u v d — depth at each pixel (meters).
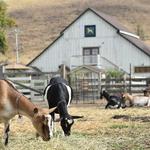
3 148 11.96
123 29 56.25
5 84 11.97
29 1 137.88
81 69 43.78
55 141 12.70
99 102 31.53
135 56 53.12
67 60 54.97
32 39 106.75
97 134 14.11
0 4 48.78
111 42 53.97
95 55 52.88
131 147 12.01
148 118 18.27
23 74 31.06
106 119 17.98
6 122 12.09
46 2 136.25
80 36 54.78
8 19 48.94
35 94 30.95
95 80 33.66
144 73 52.66
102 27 54.19
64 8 129.62
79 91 33.41
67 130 13.20
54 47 55.47
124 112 21.38
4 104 11.81
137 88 33.00
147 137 13.43
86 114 20.27
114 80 33.06
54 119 13.59
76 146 12.17
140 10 134.38
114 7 134.75
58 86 14.06
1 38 49.03
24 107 11.58
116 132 14.45
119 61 53.59
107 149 11.80
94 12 54.25
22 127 15.57
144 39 110.62
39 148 11.97
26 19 121.50
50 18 121.31
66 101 14.42
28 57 93.06
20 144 12.48
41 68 55.66
